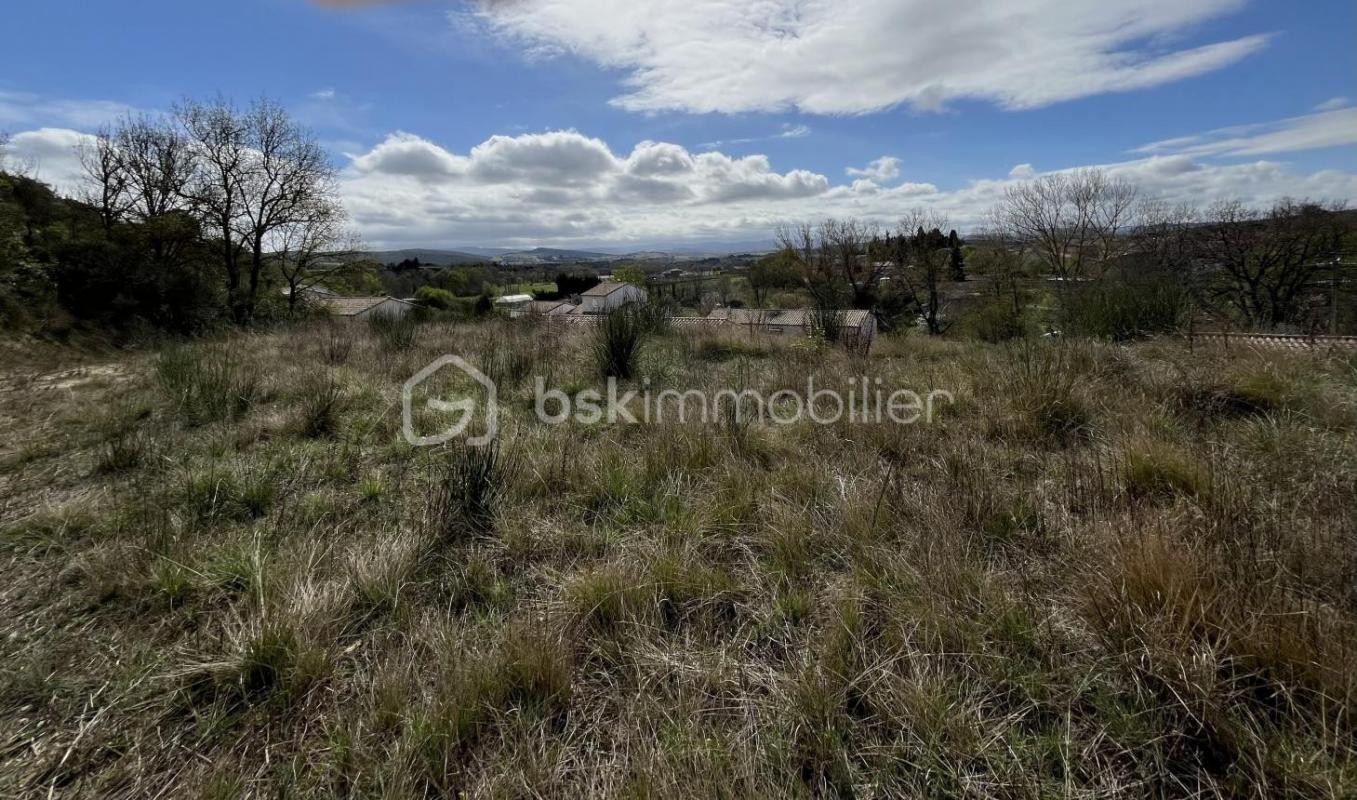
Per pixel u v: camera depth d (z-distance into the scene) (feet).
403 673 5.75
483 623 6.76
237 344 27.61
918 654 5.76
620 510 9.47
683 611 6.98
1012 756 4.77
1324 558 6.25
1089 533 7.36
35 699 5.70
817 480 9.87
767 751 4.97
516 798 4.65
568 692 5.72
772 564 7.77
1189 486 8.31
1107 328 21.33
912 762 4.81
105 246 49.98
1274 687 4.99
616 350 19.67
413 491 10.55
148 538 8.21
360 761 4.92
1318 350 14.67
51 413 15.60
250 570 7.41
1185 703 4.81
